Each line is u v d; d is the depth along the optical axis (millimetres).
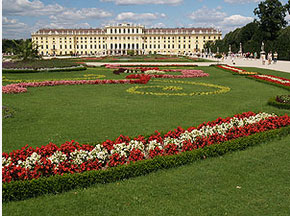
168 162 9117
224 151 10352
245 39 108938
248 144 11070
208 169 9195
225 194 7812
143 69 42844
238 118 13938
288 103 18000
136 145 9898
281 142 11586
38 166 8156
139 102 19500
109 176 8258
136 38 172000
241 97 21781
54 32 176625
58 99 20312
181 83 29734
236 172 9031
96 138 12062
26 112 16281
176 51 176875
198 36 174375
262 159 9992
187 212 7016
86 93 22906
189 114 16266
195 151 9781
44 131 12938
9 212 6910
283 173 9008
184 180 8492
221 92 23984
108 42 172375
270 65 55250
